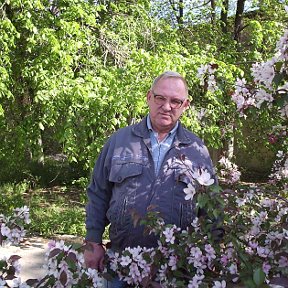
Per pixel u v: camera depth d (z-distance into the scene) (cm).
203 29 802
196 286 176
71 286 172
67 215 652
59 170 890
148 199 213
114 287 212
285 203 217
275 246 182
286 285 154
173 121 217
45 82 504
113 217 220
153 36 639
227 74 464
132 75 502
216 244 187
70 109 503
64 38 537
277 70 204
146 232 193
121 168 217
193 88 554
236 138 795
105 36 587
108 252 214
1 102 617
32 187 884
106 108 493
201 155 221
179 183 212
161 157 218
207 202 168
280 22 777
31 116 602
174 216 212
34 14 566
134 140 222
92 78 507
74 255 168
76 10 550
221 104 521
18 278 183
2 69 516
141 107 479
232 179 302
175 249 185
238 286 174
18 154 688
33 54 576
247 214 214
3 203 718
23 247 526
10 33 536
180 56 546
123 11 661
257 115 237
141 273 189
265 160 920
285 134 270
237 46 820
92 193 234
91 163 518
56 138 561
